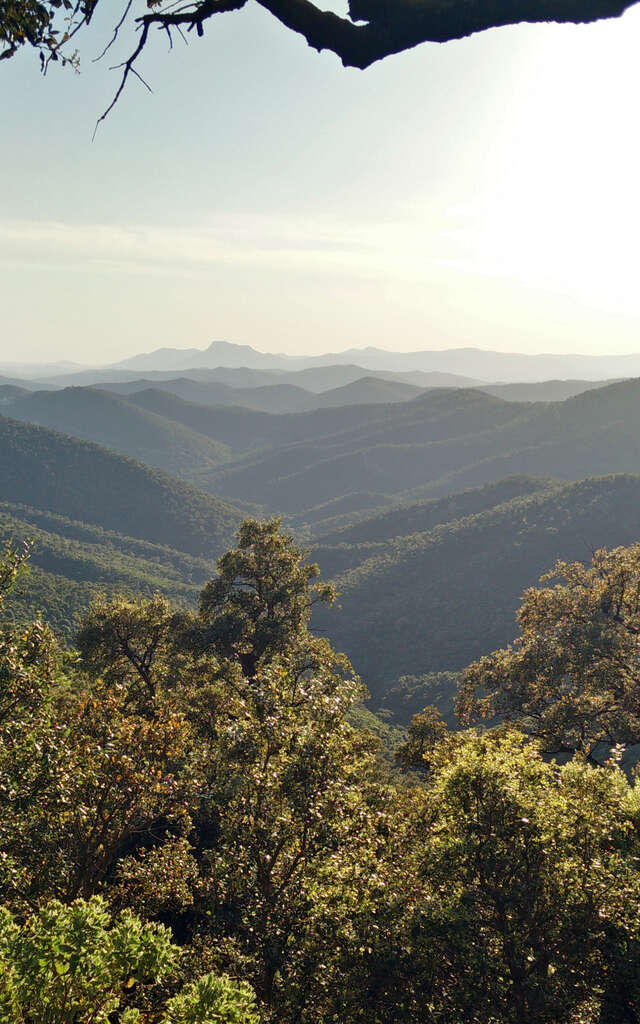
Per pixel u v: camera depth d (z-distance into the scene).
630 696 24.73
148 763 15.24
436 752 17.19
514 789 11.53
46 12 4.34
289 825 12.69
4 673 11.84
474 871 11.28
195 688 29.27
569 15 3.15
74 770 13.06
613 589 28.27
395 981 10.70
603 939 10.41
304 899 12.07
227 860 12.65
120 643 33.28
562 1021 10.18
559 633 27.58
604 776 12.51
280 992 11.45
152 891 14.79
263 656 32.06
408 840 14.45
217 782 14.09
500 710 27.72
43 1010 5.92
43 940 6.10
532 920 10.87
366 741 23.14
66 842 14.02
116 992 6.55
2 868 11.70
